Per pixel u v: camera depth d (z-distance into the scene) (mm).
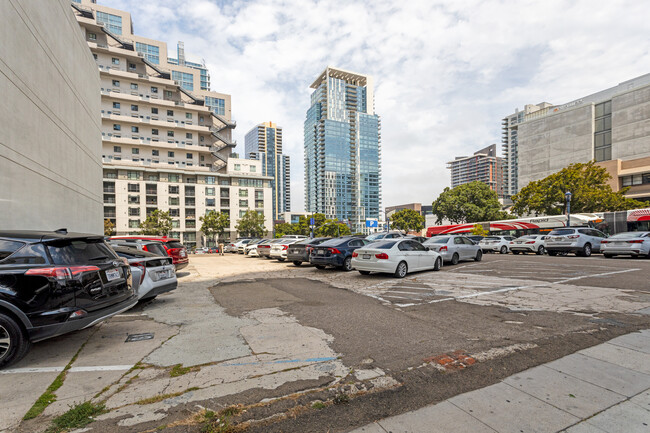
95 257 4328
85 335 4707
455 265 13148
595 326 4695
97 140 21031
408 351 3904
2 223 8898
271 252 17984
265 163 190000
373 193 156375
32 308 3568
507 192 165125
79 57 16859
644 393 2791
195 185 66688
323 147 150000
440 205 53125
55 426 2414
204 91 81188
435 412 2572
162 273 6875
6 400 2838
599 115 61844
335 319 5426
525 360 3549
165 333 4789
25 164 10297
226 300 7250
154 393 2941
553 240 17109
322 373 3312
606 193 29375
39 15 11727
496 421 2428
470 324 5000
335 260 12117
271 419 2500
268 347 4113
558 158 67688
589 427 2326
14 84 9695
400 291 7871
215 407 2686
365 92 160875
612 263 12617
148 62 62281
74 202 15492
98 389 3043
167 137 65000
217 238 67812
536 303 6254
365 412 2596
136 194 61031
